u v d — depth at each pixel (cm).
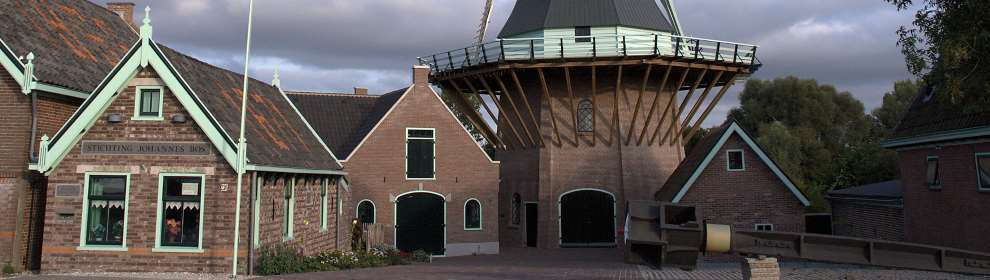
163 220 1415
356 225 2150
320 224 1847
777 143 4944
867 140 5153
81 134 1432
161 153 1420
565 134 2759
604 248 2648
